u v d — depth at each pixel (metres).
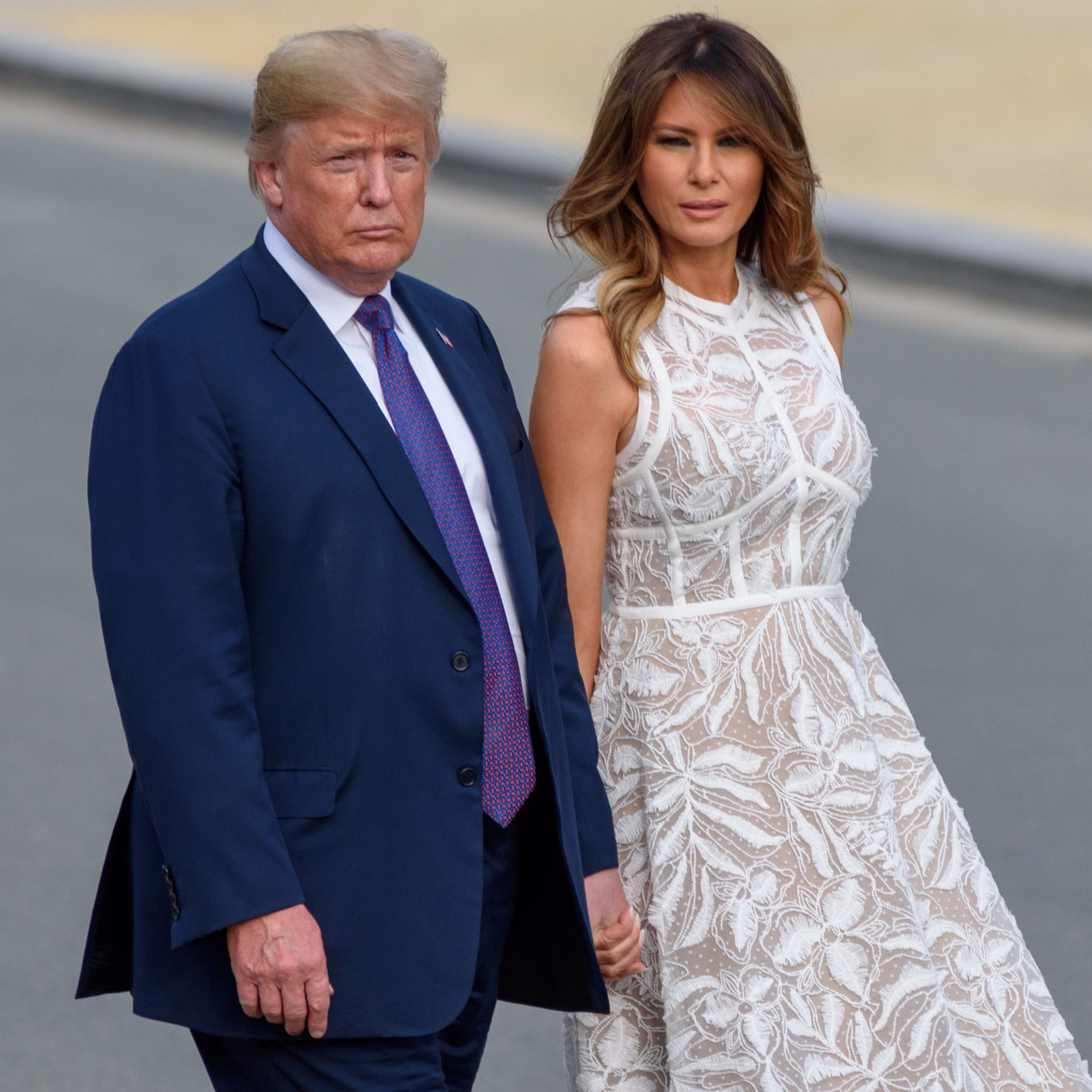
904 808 10.98
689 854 10.24
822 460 10.52
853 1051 10.17
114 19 59.44
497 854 9.18
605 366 10.16
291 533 8.34
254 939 8.15
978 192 40.75
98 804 16.75
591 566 10.36
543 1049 13.51
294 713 8.44
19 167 42.88
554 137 43.81
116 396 8.43
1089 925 14.88
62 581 21.72
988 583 22.09
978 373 30.47
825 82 50.06
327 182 8.39
